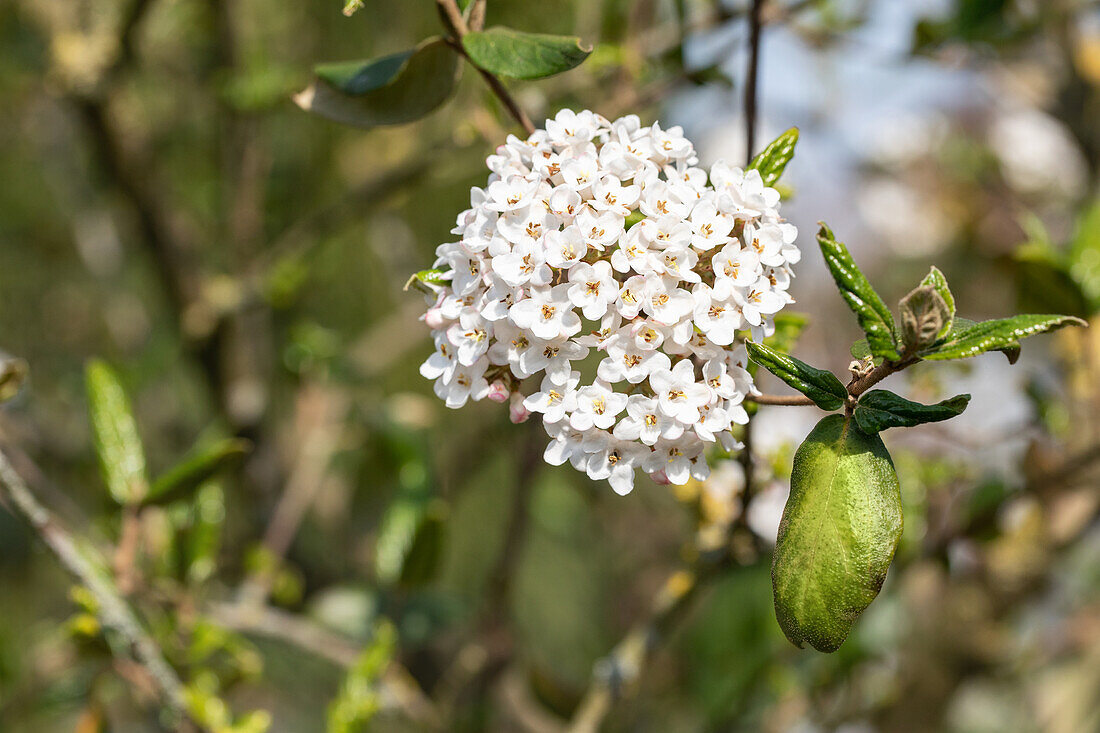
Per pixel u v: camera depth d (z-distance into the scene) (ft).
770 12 2.03
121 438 1.95
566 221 1.52
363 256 3.56
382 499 3.07
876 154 4.35
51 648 2.46
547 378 1.53
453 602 2.73
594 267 1.50
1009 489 2.15
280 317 3.43
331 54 3.05
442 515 2.29
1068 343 2.41
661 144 1.57
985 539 2.15
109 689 2.29
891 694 2.77
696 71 2.04
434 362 1.58
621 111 2.08
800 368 1.52
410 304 3.37
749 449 1.73
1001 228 4.06
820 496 1.50
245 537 3.16
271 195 3.32
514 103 1.64
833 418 1.52
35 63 2.77
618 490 1.53
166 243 2.79
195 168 3.30
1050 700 3.32
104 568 2.02
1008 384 2.60
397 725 3.04
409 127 3.23
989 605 2.71
